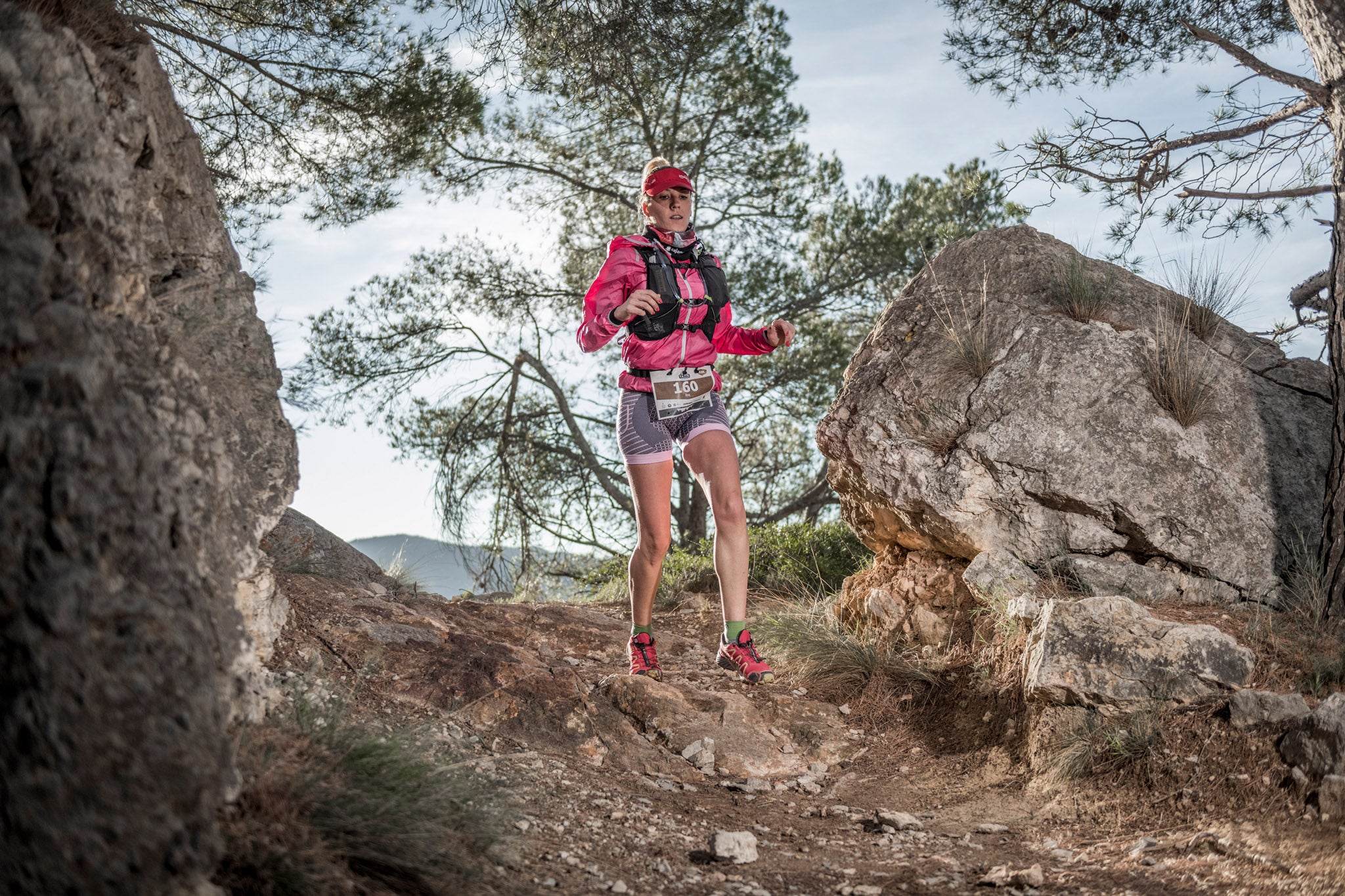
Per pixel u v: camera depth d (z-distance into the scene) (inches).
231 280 126.6
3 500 64.7
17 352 70.4
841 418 192.9
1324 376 182.4
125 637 67.0
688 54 420.8
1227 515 165.0
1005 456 171.5
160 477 78.2
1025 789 135.8
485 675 149.9
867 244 550.6
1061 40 277.9
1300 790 114.0
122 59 112.8
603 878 97.5
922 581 185.5
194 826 67.7
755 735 155.0
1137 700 134.8
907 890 102.8
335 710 110.0
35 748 60.4
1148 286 198.5
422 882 83.2
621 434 165.2
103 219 90.5
